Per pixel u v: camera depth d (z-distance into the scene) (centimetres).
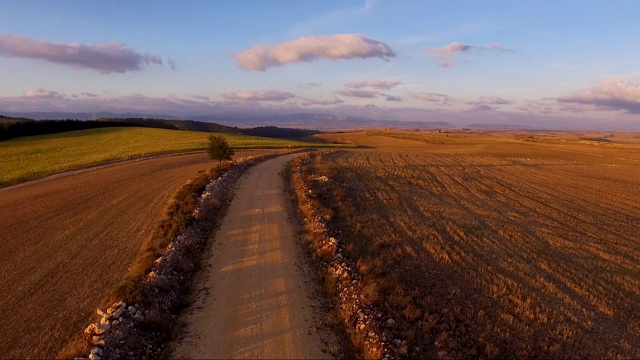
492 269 1736
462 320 1286
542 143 11506
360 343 1114
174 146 6538
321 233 1934
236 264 1653
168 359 1059
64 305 1330
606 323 1338
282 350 1099
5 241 2009
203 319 1245
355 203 2862
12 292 1439
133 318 1169
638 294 1576
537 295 1511
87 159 5200
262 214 2347
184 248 1714
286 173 3869
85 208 2631
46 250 1859
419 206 2897
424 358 1090
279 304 1336
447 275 1655
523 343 1176
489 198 3381
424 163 5738
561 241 2202
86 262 1697
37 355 1074
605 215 2934
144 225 2188
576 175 5022
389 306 1323
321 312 1301
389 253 1859
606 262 1920
